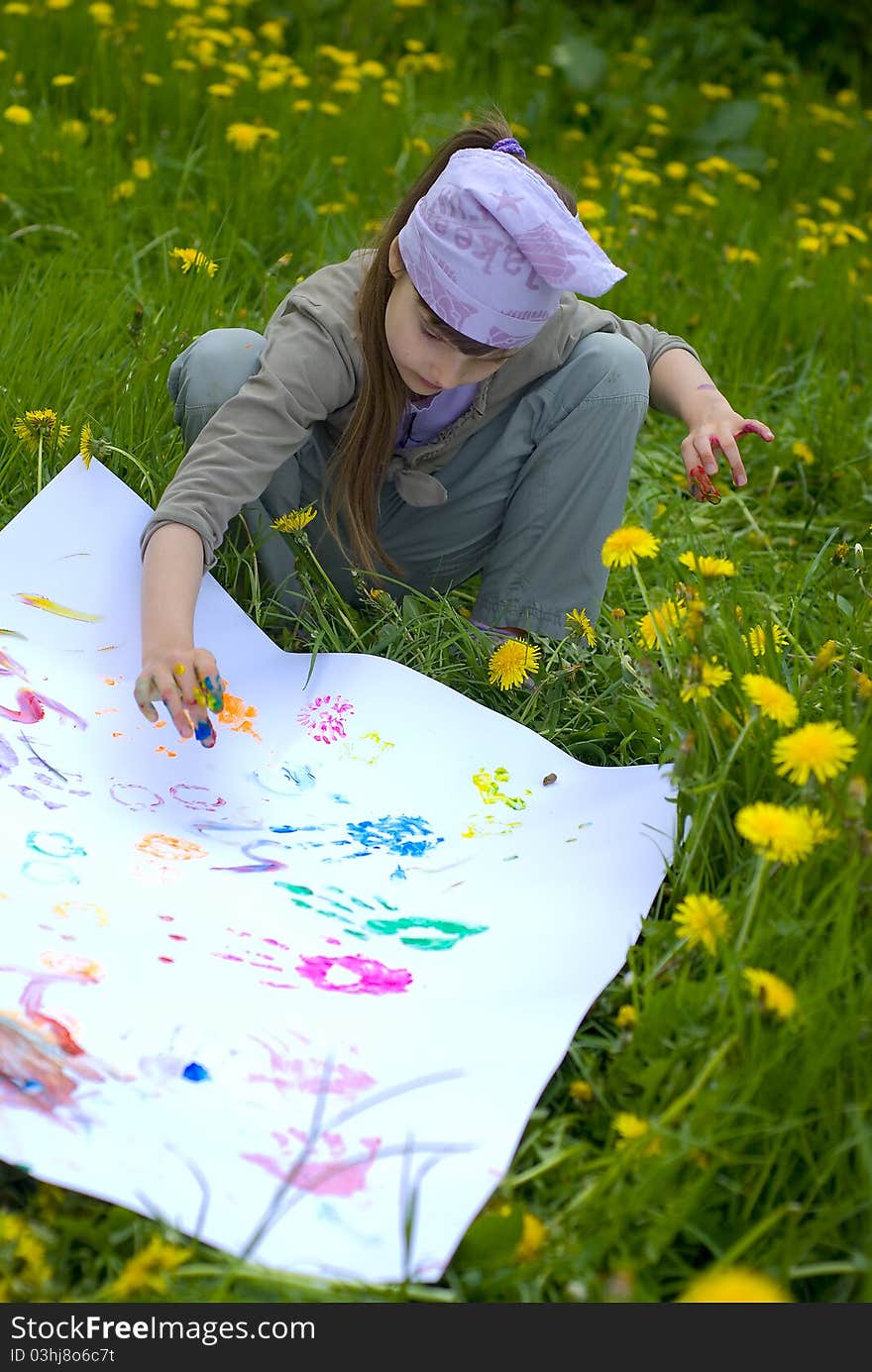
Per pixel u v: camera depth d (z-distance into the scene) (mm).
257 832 1337
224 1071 993
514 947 1175
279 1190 901
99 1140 912
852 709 1369
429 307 1412
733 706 1373
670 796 1340
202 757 1415
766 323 2891
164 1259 847
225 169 2986
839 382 2682
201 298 2301
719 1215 967
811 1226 924
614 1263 913
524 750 1463
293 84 3604
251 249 2717
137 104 3328
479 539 1771
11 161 2828
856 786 1109
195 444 1503
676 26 4973
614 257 2893
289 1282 853
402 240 1425
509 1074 1009
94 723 1403
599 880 1257
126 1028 1012
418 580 1817
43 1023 991
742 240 3225
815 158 4145
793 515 2336
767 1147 985
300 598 1749
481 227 1365
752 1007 1015
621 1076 1058
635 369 1652
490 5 4836
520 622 1713
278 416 1508
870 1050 1015
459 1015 1087
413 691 1521
